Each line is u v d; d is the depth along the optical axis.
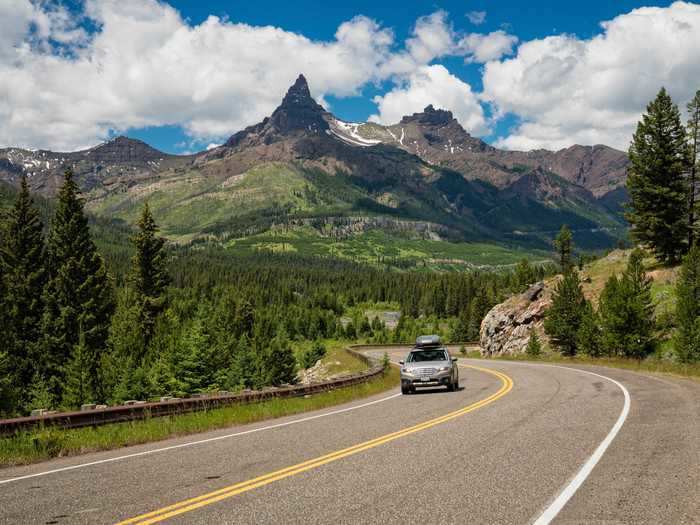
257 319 107.56
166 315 62.97
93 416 12.02
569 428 11.04
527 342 62.22
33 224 54.38
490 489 6.61
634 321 42.78
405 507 5.98
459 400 17.55
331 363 71.69
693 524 5.15
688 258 41.50
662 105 56.44
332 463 8.45
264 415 15.68
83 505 6.47
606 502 5.92
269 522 5.61
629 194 58.72
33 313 52.75
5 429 10.23
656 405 14.16
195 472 8.17
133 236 62.25
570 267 55.59
